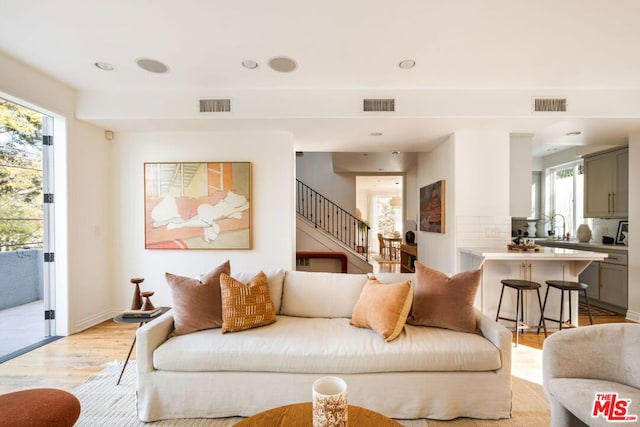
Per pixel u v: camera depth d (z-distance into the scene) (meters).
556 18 2.06
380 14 2.04
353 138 4.04
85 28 2.21
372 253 12.02
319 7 1.98
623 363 1.46
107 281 3.75
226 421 1.87
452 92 3.19
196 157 3.82
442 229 3.99
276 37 2.32
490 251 3.23
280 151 3.80
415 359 1.85
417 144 4.32
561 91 3.16
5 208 3.99
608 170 4.55
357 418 1.25
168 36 2.32
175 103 3.29
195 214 3.76
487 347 1.88
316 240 6.27
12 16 2.07
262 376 1.88
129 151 3.82
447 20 2.10
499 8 1.97
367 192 13.09
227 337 2.00
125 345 2.95
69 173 3.23
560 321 3.12
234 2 1.94
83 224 3.41
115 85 3.18
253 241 3.80
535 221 6.16
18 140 4.05
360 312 2.17
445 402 1.86
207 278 2.26
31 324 3.61
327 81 3.06
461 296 2.13
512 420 1.87
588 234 4.86
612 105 3.14
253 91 3.26
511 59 2.60
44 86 2.94
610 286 4.14
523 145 3.85
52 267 3.21
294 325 2.20
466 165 3.67
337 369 1.85
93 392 2.16
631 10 1.96
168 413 1.89
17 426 1.22
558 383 1.45
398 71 2.84
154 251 3.81
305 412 1.30
